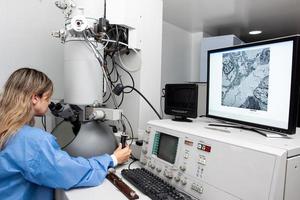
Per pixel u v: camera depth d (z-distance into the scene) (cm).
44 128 162
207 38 287
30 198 95
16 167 87
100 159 102
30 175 85
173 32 283
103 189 93
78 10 120
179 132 103
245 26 281
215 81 124
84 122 118
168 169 102
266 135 92
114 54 166
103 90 137
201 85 158
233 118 112
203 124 118
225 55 116
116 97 170
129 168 117
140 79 157
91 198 85
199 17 252
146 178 100
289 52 86
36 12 164
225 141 82
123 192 89
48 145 88
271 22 264
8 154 86
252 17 249
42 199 100
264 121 96
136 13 152
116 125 165
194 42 314
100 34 121
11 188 90
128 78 164
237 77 109
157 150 114
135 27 152
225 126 113
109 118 121
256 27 285
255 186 71
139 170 110
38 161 85
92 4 126
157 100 169
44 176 85
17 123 92
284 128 88
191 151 94
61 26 174
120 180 99
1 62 152
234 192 76
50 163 85
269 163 69
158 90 170
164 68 273
